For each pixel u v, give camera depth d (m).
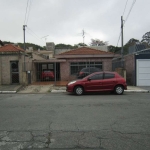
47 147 3.98
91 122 5.72
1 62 17.06
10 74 17.09
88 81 11.93
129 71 17.77
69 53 21.83
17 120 5.99
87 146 4.02
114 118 6.15
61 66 21.83
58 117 6.31
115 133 4.79
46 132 4.87
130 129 5.08
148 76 16.44
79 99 10.11
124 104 8.55
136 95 11.75
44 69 23.36
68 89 12.02
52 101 9.51
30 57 19.56
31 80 19.12
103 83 11.97
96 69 17.34
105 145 4.07
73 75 21.83
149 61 16.41
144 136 4.58
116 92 12.09
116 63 20.17
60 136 4.60
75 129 5.09
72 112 6.99
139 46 19.20
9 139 4.43
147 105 8.30
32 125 5.46
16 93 13.29
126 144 4.12
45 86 16.30
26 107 8.00
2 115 6.63
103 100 9.70
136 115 6.52
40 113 6.88
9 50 17.31
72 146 4.03
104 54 21.44
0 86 15.88
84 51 22.33
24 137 4.54
